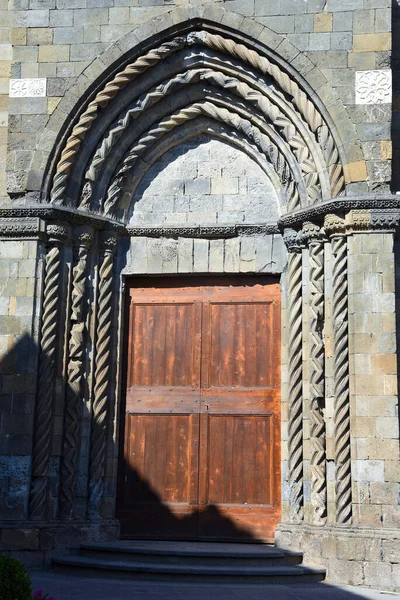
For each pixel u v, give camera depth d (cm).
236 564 1364
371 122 1495
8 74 1653
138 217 1653
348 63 1522
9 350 1507
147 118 1638
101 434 1542
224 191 1642
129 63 1594
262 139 1602
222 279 1636
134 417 1606
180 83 1616
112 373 1591
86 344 1569
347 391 1434
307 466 1474
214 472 1567
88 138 1598
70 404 1523
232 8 1570
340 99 1509
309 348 1502
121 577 1329
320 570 1362
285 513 1498
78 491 1516
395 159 1534
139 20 1592
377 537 1348
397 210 1459
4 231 1546
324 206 1482
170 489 1570
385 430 1395
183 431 1591
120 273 1634
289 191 1575
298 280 1548
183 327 1630
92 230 1592
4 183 1609
